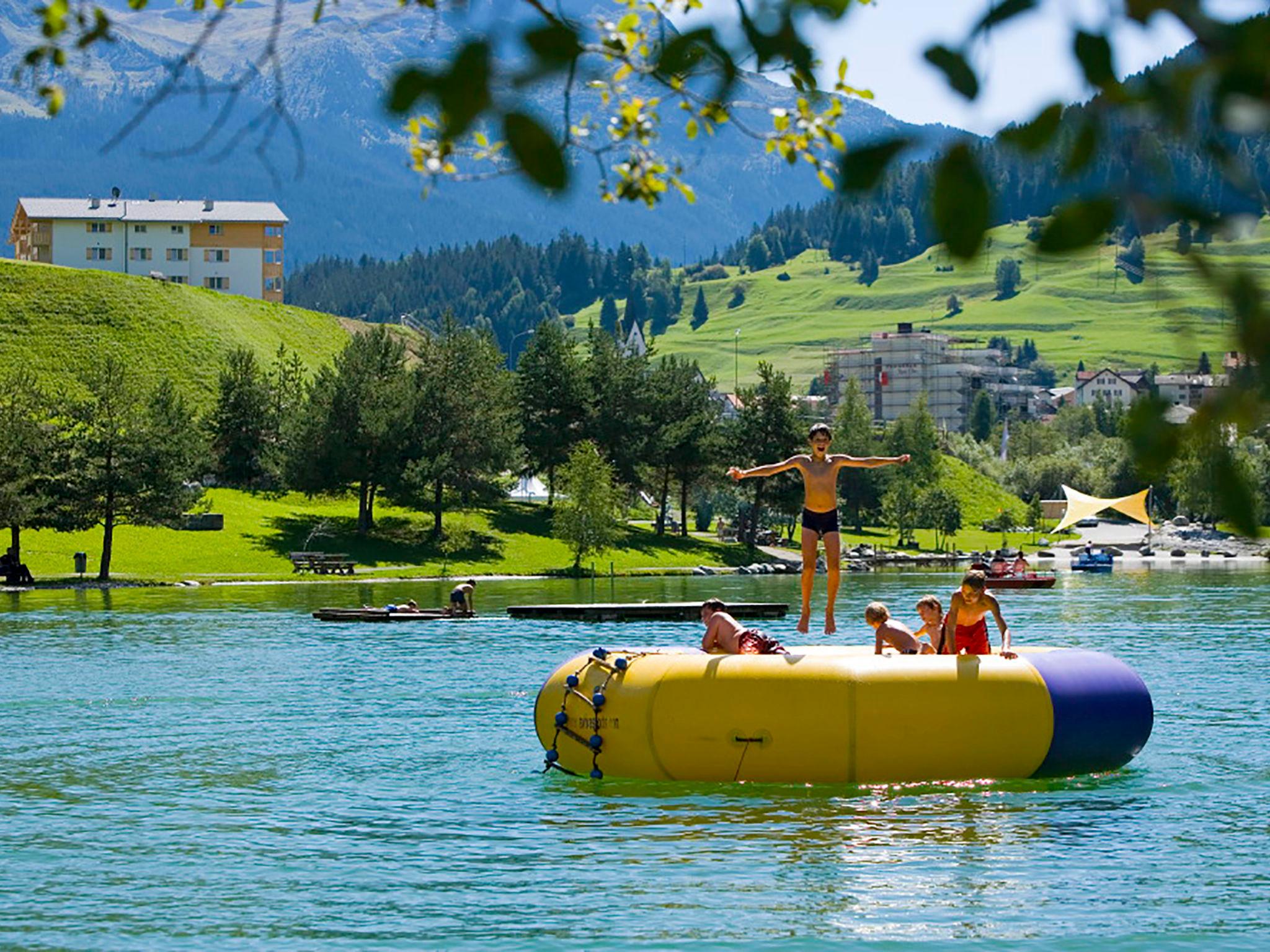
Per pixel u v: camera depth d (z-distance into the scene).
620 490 147.75
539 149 3.99
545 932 20.45
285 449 151.88
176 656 60.88
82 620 81.69
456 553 149.50
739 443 173.50
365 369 152.50
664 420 176.00
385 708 44.22
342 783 31.62
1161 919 20.88
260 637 70.38
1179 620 83.56
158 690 48.91
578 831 26.59
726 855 24.72
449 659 59.28
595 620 81.94
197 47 6.31
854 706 29.64
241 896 22.52
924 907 21.58
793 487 173.75
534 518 171.12
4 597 103.38
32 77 7.21
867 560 169.75
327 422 147.50
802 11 4.18
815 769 29.83
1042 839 25.73
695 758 30.30
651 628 75.88
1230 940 19.88
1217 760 33.44
